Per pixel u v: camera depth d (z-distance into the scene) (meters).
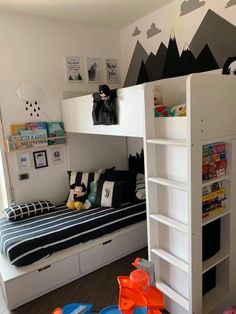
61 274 2.23
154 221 1.86
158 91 1.92
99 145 3.42
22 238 2.20
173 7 2.59
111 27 3.26
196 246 1.58
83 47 3.14
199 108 1.45
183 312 1.75
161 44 2.80
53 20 2.91
